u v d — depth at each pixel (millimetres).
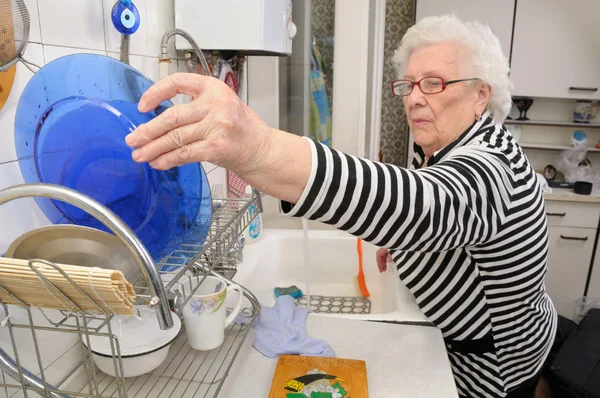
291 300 1140
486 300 1043
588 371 1954
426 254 1065
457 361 1134
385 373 889
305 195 613
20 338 694
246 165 573
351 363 893
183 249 725
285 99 2031
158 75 1054
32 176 638
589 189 2625
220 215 893
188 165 687
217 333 859
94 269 458
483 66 979
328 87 2119
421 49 1036
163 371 841
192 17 1091
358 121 2113
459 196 709
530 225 954
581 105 2828
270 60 1793
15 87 666
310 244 1603
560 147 2865
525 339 1094
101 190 605
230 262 1030
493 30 2637
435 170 767
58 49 733
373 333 1041
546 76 2658
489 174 810
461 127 1025
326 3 2006
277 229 1688
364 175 631
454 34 994
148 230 634
